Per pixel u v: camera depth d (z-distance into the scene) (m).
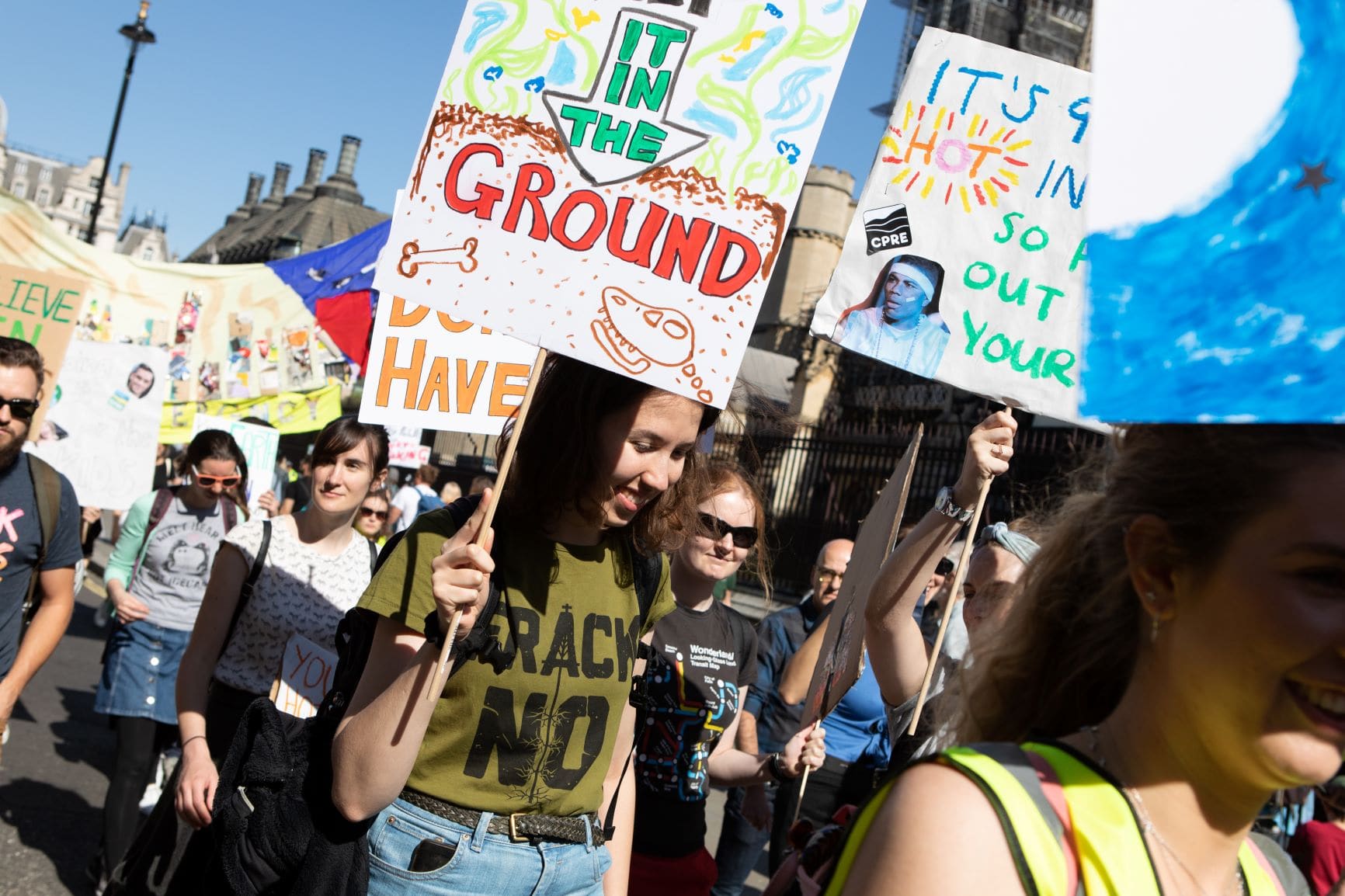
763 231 2.21
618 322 2.18
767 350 26.17
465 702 2.20
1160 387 1.03
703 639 3.55
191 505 5.13
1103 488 1.35
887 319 2.91
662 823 3.37
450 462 21.16
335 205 71.50
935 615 4.31
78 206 134.75
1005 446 2.53
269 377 9.17
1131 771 1.19
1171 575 1.18
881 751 4.38
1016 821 1.08
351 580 3.86
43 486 3.86
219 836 2.23
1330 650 1.05
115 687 4.80
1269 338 1.02
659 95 2.22
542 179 2.21
